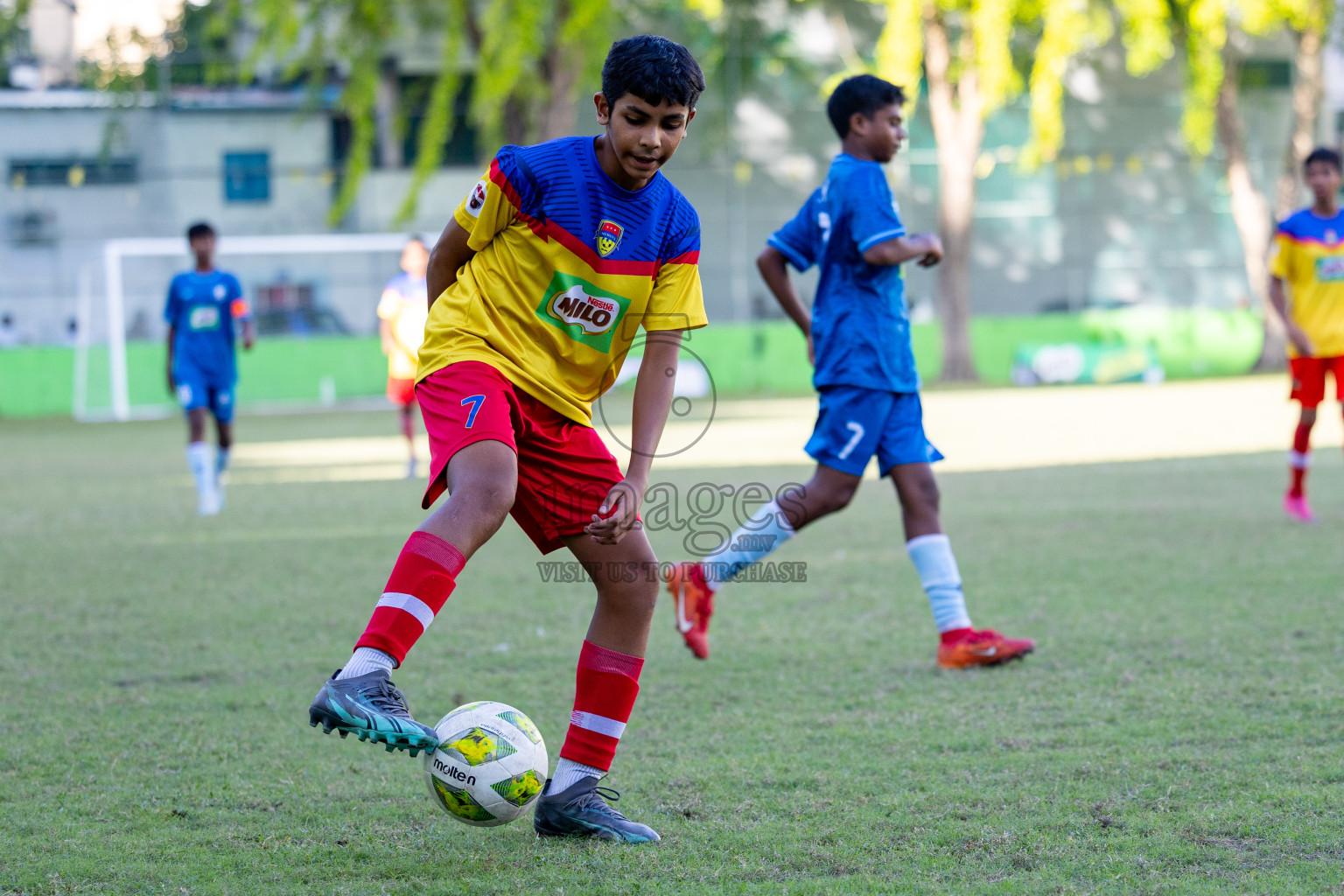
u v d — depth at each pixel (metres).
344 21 60.03
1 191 67.31
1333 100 80.56
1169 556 15.53
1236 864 5.99
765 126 76.12
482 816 6.42
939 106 68.69
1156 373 69.94
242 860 6.30
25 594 14.34
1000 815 6.79
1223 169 80.44
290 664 10.88
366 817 7.01
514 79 53.16
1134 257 80.19
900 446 10.85
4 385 64.00
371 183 71.75
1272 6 63.09
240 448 38.75
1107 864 6.04
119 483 28.36
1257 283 73.19
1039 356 69.75
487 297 6.67
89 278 68.38
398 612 5.87
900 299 11.07
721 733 8.62
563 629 12.31
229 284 22.41
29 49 67.81
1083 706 9.04
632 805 7.13
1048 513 20.00
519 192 6.55
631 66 6.16
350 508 22.72
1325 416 40.38
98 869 6.17
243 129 70.38
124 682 10.24
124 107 68.25
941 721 8.80
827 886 5.80
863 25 76.50
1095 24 68.75
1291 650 10.48
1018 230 79.38
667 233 6.76
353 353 67.44
